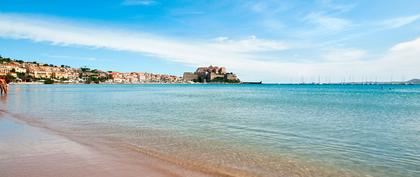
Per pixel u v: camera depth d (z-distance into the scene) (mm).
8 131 15188
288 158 10719
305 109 30906
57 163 9227
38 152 10609
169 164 9648
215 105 36438
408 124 19406
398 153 11484
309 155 11148
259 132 15969
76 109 29281
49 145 11820
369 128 17609
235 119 21688
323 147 12453
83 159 9828
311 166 9773
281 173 9047
